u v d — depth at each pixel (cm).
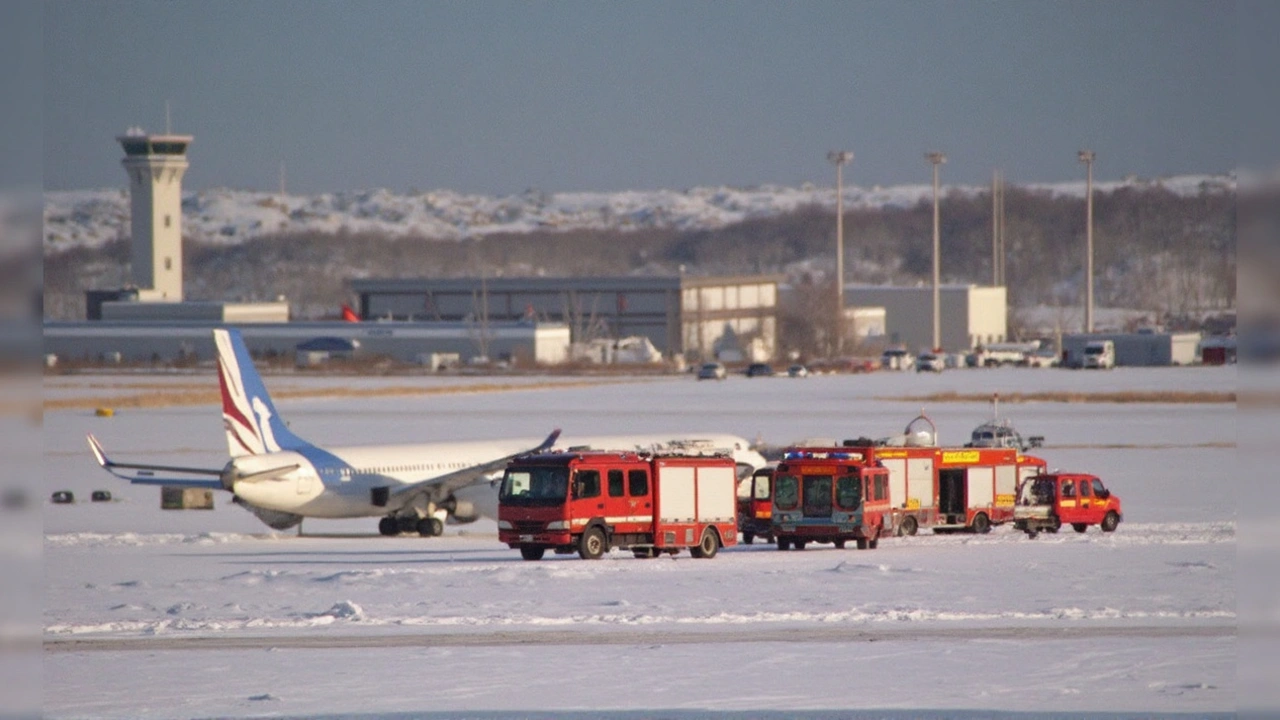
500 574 15175
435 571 15488
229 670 9925
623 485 17425
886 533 18950
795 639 10956
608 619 11938
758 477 19238
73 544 19225
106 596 13712
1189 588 13700
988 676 9525
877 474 18762
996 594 13388
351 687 9350
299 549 19062
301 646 10825
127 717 8525
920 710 8562
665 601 13125
